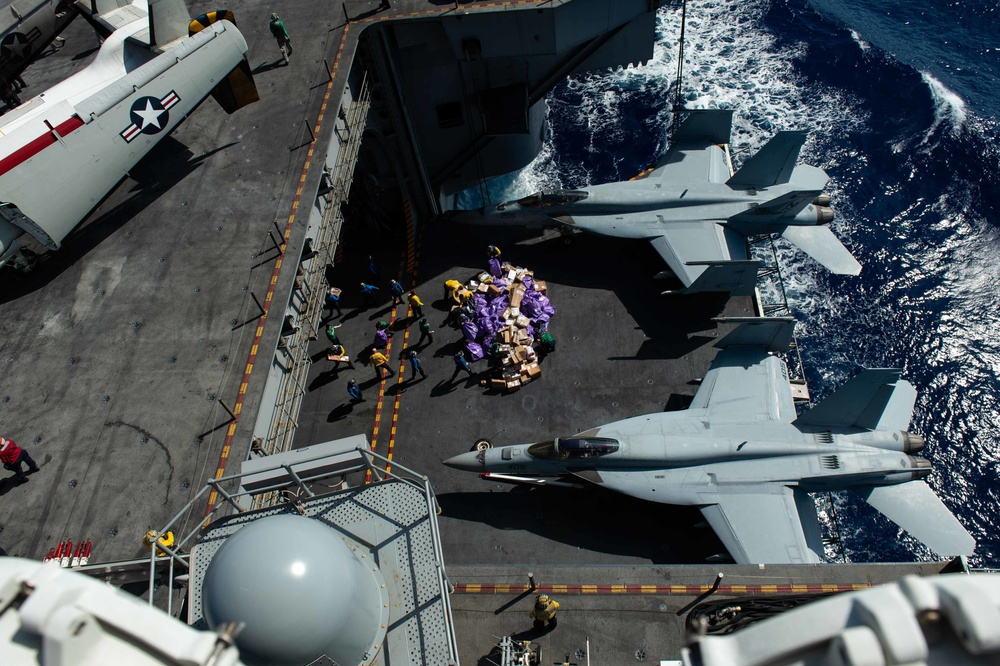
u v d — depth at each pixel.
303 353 27.38
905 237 43.53
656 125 50.53
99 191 27.53
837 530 32.00
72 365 25.16
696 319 35.22
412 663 13.48
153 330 25.83
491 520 29.69
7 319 26.72
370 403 33.91
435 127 41.03
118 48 31.92
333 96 32.25
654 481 28.45
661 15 57.44
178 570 19.69
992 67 51.41
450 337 35.91
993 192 44.84
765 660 5.44
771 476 28.11
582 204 37.31
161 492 21.86
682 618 20.58
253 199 29.41
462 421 32.88
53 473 22.48
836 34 54.22
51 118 25.31
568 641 20.56
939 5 55.81
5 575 6.38
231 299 26.41
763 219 36.06
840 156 47.53
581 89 53.44
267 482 18.36
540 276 37.91
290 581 11.82
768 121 49.84
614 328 35.31
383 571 14.71
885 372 26.64
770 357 31.52
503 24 33.44
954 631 5.24
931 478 35.06
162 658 6.06
